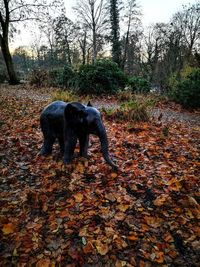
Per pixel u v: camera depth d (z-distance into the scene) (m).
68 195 3.54
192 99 9.65
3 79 22.61
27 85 17.20
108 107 9.30
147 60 39.50
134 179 3.92
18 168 4.44
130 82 13.57
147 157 4.75
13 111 8.68
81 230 2.89
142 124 6.75
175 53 28.28
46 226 3.00
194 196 3.54
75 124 3.80
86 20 33.16
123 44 38.44
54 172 4.15
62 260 2.56
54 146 5.20
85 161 4.36
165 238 2.81
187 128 6.93
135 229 2.92
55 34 39.31
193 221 3.06
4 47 19.28
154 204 3.34
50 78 16.06
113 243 2.72
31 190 3.73
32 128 6.56
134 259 2.56
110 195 3.50
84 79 12.09
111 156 4.70
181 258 2.60
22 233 2.90
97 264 2.52
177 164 4.49
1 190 3.80
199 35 28.28
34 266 2.51
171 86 13.52
